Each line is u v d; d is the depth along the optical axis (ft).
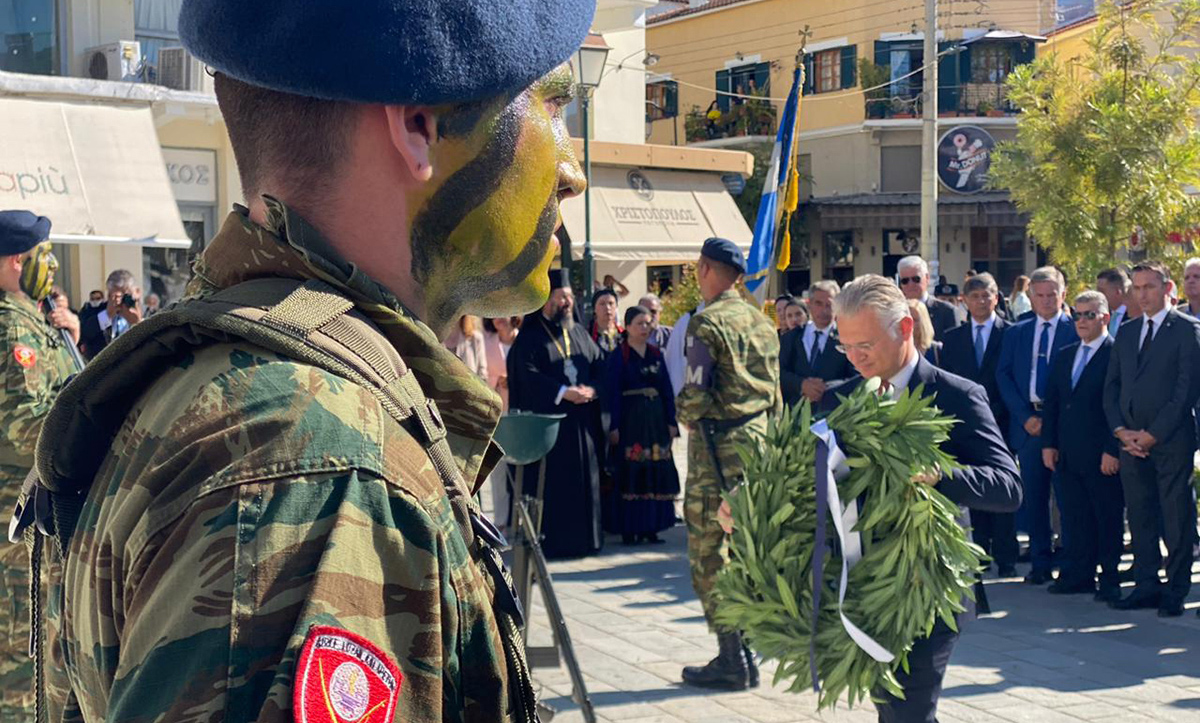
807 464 10.76
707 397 17.24
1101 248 57.77
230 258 3.19
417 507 2.77
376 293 3.16
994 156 61.46
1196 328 22.85
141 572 2.67
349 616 2.56
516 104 3.36
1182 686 18.44
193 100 46.01
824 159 106.52
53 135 42.83
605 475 29.40
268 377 2.79
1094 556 24.85
